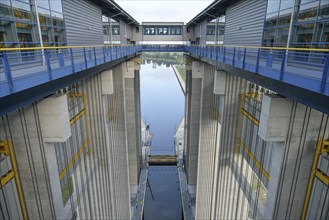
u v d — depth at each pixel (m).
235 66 11.89
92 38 17.50
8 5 8.95
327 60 5.58
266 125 9.55
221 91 17.52
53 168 9.98
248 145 16.36
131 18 31.55
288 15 10.93
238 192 19.44
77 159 14.56
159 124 73.38
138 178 38.81
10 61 9.16
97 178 18.44
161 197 39.16
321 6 8.92
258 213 14.37
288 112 9.34
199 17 29.78
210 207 25.22
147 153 49.50
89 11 16.78
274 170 10.71
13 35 9.31
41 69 8.05
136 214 32.50
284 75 7.38
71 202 13.26
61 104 8.94
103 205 19.95
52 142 9.55
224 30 20.78
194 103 32.47
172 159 47.69
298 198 10.62
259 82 9.96
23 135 9.04
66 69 8.58
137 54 36.22
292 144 9.79
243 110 17.19
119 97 25.73
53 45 11.96
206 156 27.52
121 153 27.20
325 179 9.29
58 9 12.41
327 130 9.64
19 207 9.71
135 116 35.19
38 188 9.84
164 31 43.31
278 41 11.84
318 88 5.95
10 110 6.04
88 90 16.17
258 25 13.95
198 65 27.42
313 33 9.45
